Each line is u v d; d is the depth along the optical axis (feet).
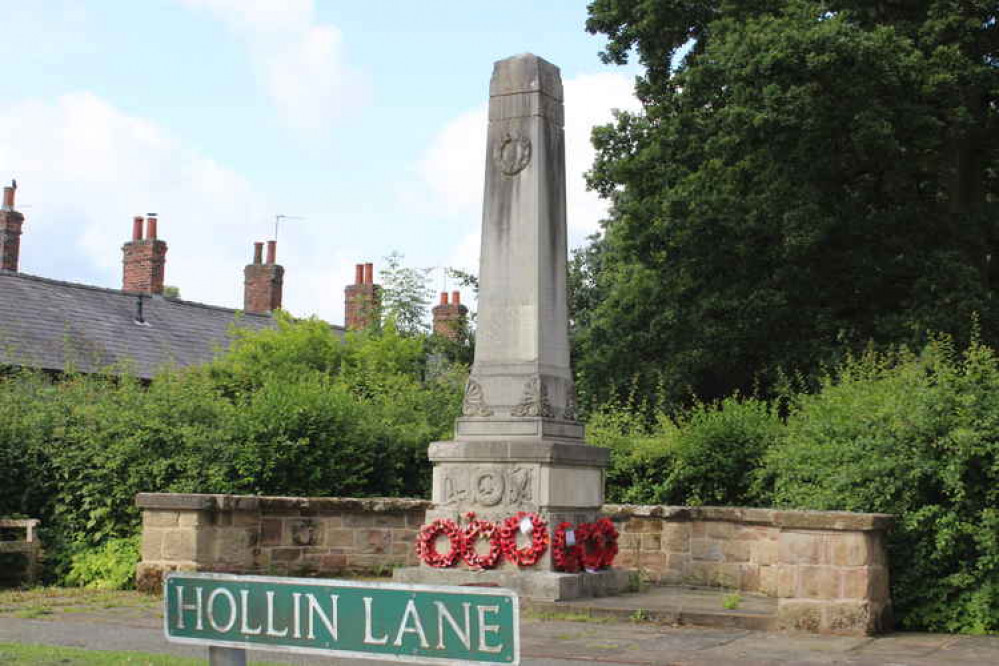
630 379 87.51
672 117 85.40
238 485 52.29
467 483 44.09
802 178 79.46
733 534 48.37
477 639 13.48
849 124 74.28
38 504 51.08
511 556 42.60
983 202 83.41
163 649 31.04
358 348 87.61
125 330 112.68
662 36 89.76
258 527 46.50
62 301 110.11
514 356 44.93
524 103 45.83
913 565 37.93
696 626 37.55
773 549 45.88
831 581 35.78
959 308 72.43
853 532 35.65
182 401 53.16
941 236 80.74
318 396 57.26
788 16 77.30
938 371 40.83
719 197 83.10
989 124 83.20
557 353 45.91
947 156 83.82
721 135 79.66
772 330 82.07
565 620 38.55
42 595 43.68
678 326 84.79
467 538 43.19
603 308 92.68
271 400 55.57
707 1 87.10
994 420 37.55
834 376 74.49
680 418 57.93
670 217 83.41
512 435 44.21
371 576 51.67
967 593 37.17
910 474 37.81
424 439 60.39
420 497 59.88
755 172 84.33
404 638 13.98
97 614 38.60
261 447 53.62
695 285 85.61
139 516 49.44
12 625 35.78
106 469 49.49
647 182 87.30
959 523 37.17
